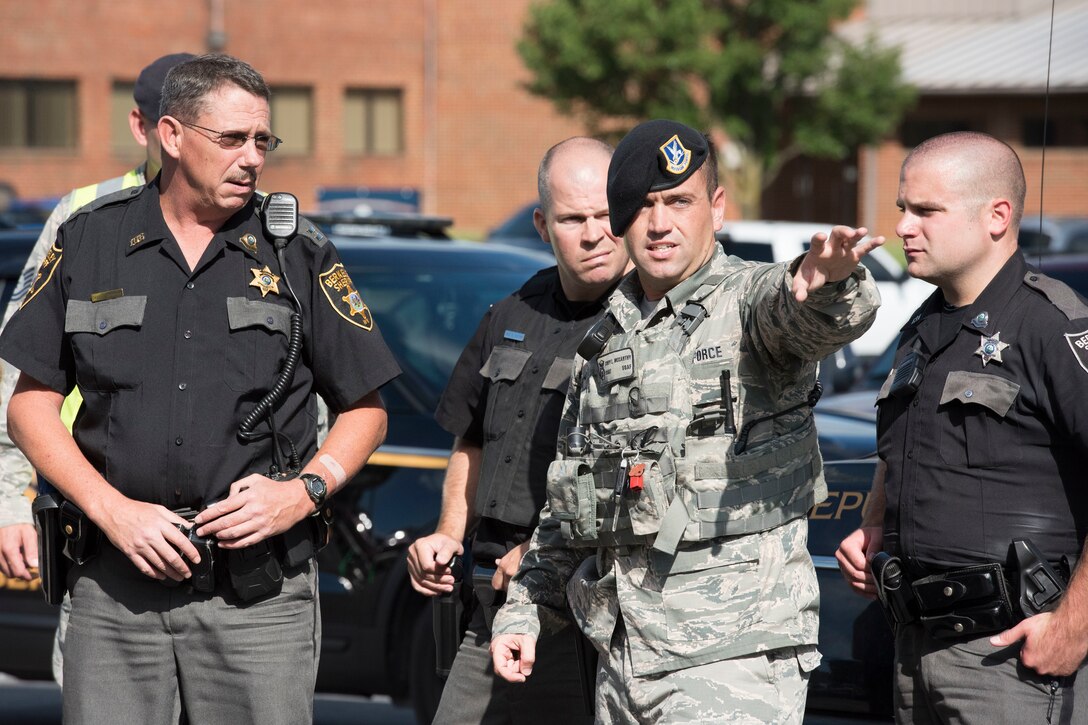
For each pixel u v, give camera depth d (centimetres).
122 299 607
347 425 638
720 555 537
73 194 769
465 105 6069
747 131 4647
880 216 5447
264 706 605
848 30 5816
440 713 692
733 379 537
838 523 697
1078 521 545
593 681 616
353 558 911
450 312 993
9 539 718
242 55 5950
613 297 582
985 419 550
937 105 5356
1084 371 529
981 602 547
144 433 598
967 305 568
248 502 586
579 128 6050
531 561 618
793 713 535
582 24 4694
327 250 635
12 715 1116
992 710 548
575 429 572
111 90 5869
